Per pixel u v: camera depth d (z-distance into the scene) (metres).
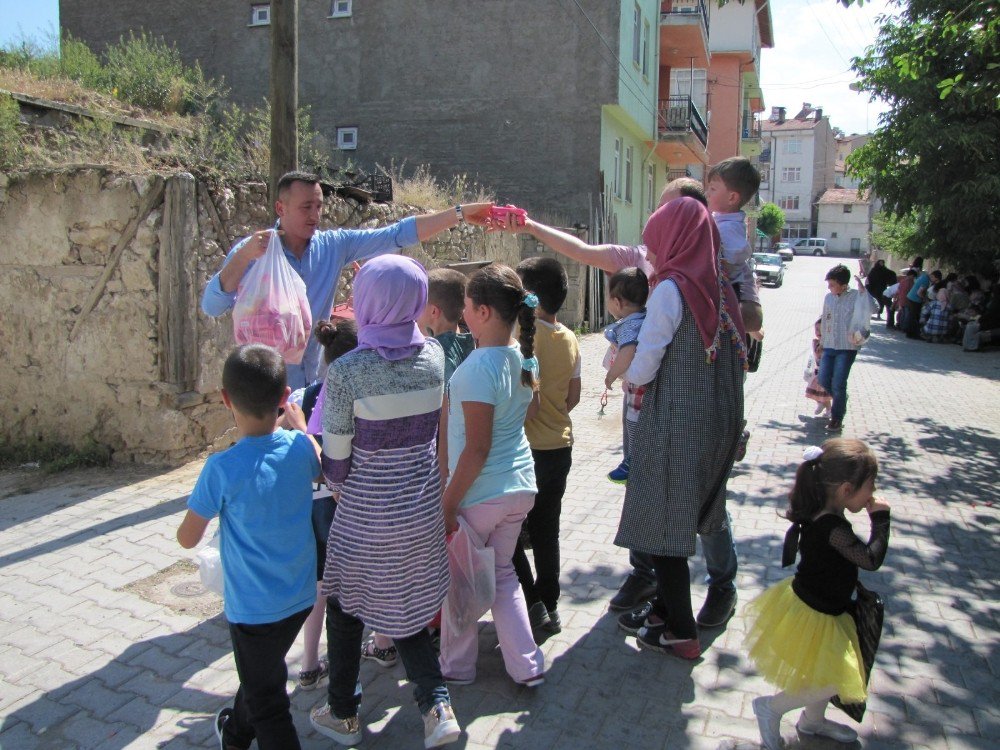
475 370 2.96
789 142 77.00
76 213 6.18
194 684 3.30
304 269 3.51
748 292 3.78
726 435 3.29
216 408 6.68
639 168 22.36
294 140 6.06
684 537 3.22
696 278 3.21
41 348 6.48
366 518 2.65
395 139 18.33
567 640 3.68
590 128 17.42
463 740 2.91
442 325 3.48
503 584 3.22
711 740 2.93
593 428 8.19
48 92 10.20
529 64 17.58
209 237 6.38
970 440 7.97
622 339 3.67
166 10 18.62
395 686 3.31
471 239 12.35
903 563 4.63
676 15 22.12
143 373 6.20
